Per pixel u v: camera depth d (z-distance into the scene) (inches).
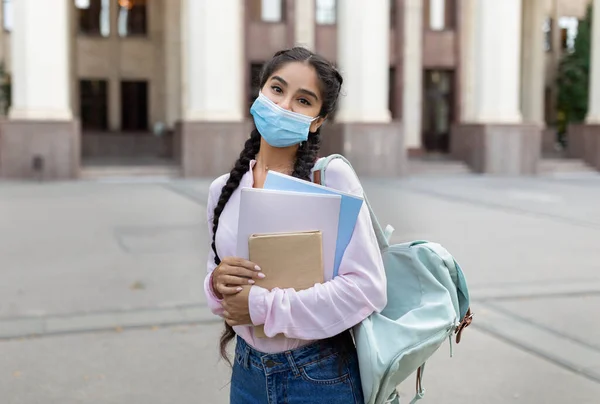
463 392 165.5
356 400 79.3
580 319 228.5
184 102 879.1
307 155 80.7
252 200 74.9
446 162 879.7
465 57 1079.6
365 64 789.2
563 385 170.2
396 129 796.0
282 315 73.9
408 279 83.0
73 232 396.5
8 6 1046.4
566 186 717.3
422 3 1060.5
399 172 800.9
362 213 77.7
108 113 1094.4
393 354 75.6
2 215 461.1
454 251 350.3
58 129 711.1
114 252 339.3
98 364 181.8
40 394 161.3
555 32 1256.8
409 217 467.2
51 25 710.5
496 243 376.5
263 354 79.7
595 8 917.8
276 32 968.3
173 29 1056.2
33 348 194.4
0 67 1037.8
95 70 1077.1
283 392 79.0
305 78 78.2
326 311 74.4
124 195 589.3
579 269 311.3
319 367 78.4
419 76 1063.6
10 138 701.9
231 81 763.4
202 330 212.4
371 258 76.4
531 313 235.5
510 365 183.9
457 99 1083.9
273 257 75.0
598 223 457.4
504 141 848.9
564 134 1273.4
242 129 759.1
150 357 187.5
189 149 752.3
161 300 248.2
